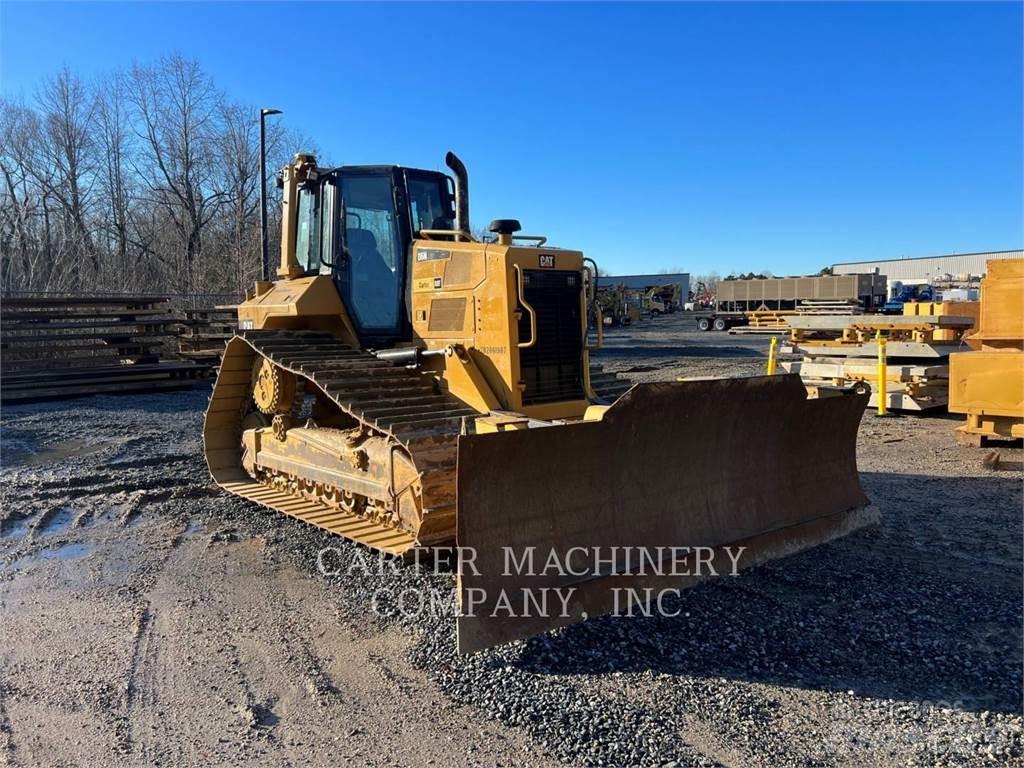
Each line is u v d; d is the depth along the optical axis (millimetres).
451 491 5012
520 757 3195
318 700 3674
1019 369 9117
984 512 6688
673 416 4809
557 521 4348
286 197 7328
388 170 6449
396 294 6410
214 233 30344
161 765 3162
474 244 5816
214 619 4648
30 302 14617
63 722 3492
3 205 26406
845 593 4832
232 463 7965
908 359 12867
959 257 84250
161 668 4020
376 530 5586
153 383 15781
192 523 6707
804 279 42438
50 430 11266
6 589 5188
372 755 3225
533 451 4203
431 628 4430
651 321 55750
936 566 5324
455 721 3479
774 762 3129
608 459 4582
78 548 6062
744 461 5387
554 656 4016
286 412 6926
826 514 5805
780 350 14680
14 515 6930
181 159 30484
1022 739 3258
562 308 5879
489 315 5590
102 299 15508
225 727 3445
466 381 5699
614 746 3244
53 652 4215
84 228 28766
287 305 6555
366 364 6004
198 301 25984
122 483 7996
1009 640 4199
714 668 3900
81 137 29188
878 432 10812
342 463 6020
